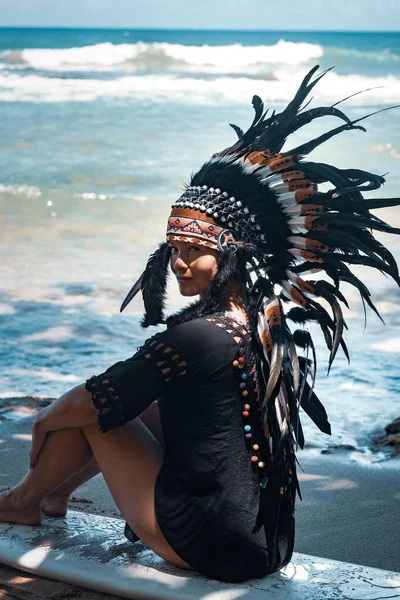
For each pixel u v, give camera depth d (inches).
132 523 119.7
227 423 113.4
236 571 115.6
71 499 174.2
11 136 979.3
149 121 1131.9
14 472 188.4
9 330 324.2
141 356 113.7
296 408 111.7
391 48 2447.1
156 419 129.2
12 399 243.4
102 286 395.5
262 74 1863.9
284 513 120.4
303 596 112.8
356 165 818.2
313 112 121.2
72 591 119.6
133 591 115.8
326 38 3678.6
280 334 113.0
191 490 116.3
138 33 3659.0
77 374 278.5
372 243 115.9
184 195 117.2
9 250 472.4
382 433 223.8
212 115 1210.6
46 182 725.3
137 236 521.3
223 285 114.0
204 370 112.4
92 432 121.0
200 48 1973.4
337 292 117.3
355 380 269.9
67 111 1210.6
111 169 792.9
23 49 2028.8
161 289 128.6
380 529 160.1
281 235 117.5
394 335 320.2
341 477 188.4
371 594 114.0
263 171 116.6
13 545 128.1
